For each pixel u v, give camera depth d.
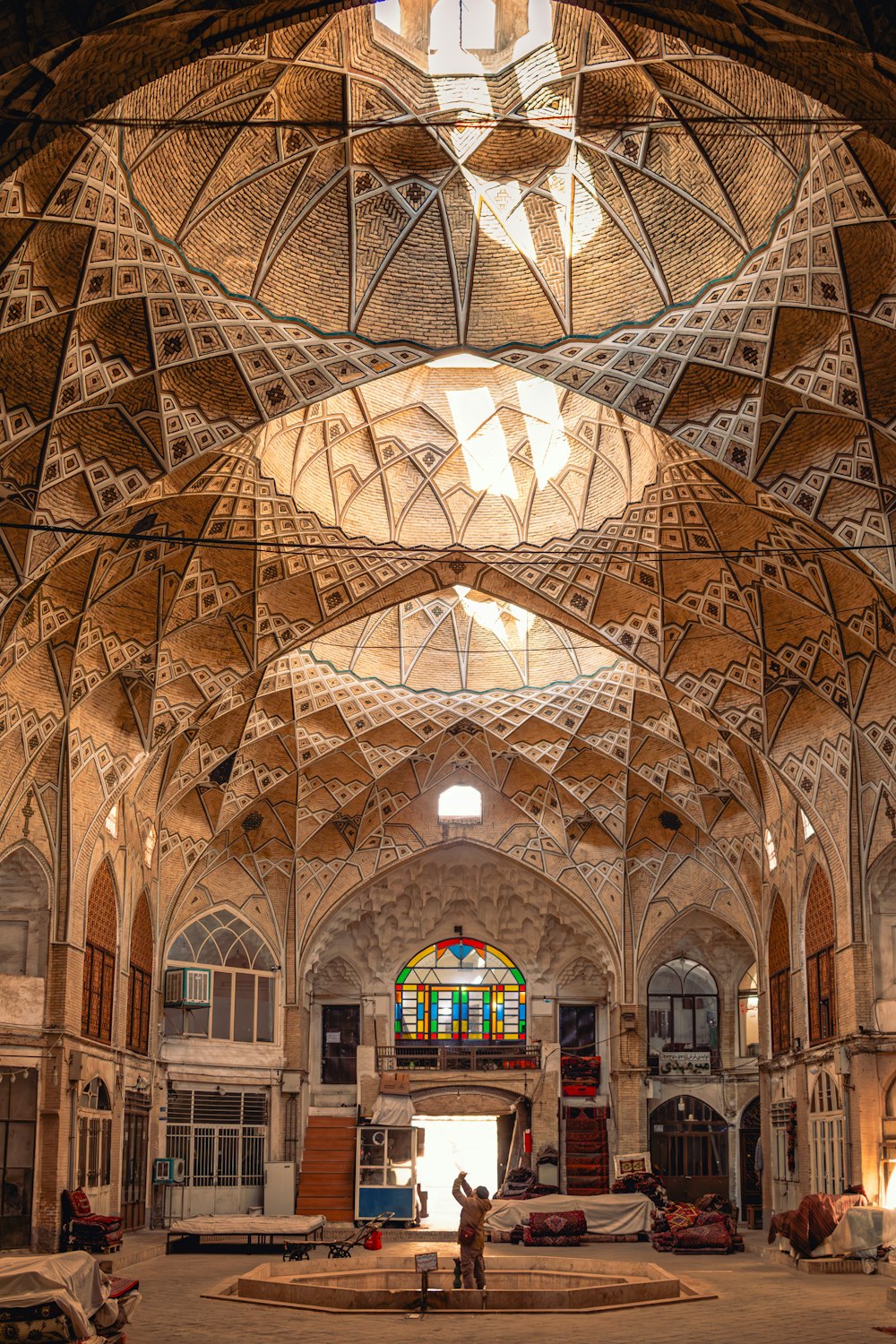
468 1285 10.09
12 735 13.99
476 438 15.48
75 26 6.69
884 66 6.91
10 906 14.59
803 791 15.73
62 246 10.04
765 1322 8.39
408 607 19.12
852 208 9.90
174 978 18.81
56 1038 14.25
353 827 20.41
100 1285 7.15
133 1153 17.34
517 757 19.97
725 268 11.27
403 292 12.08
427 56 11.20
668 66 10.35
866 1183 14.12
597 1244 16.00
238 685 16.80
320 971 21.69
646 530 14.83
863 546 12.05
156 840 18.09
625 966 20.47
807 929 16.56
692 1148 20.89
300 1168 19.73
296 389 12.11
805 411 11.59
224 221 11.21
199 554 14.82
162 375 11.60
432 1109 20.47
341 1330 8.16
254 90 10.42
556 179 11.69
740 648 15.55
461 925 21.81
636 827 20.25
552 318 12.14
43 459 11.41
